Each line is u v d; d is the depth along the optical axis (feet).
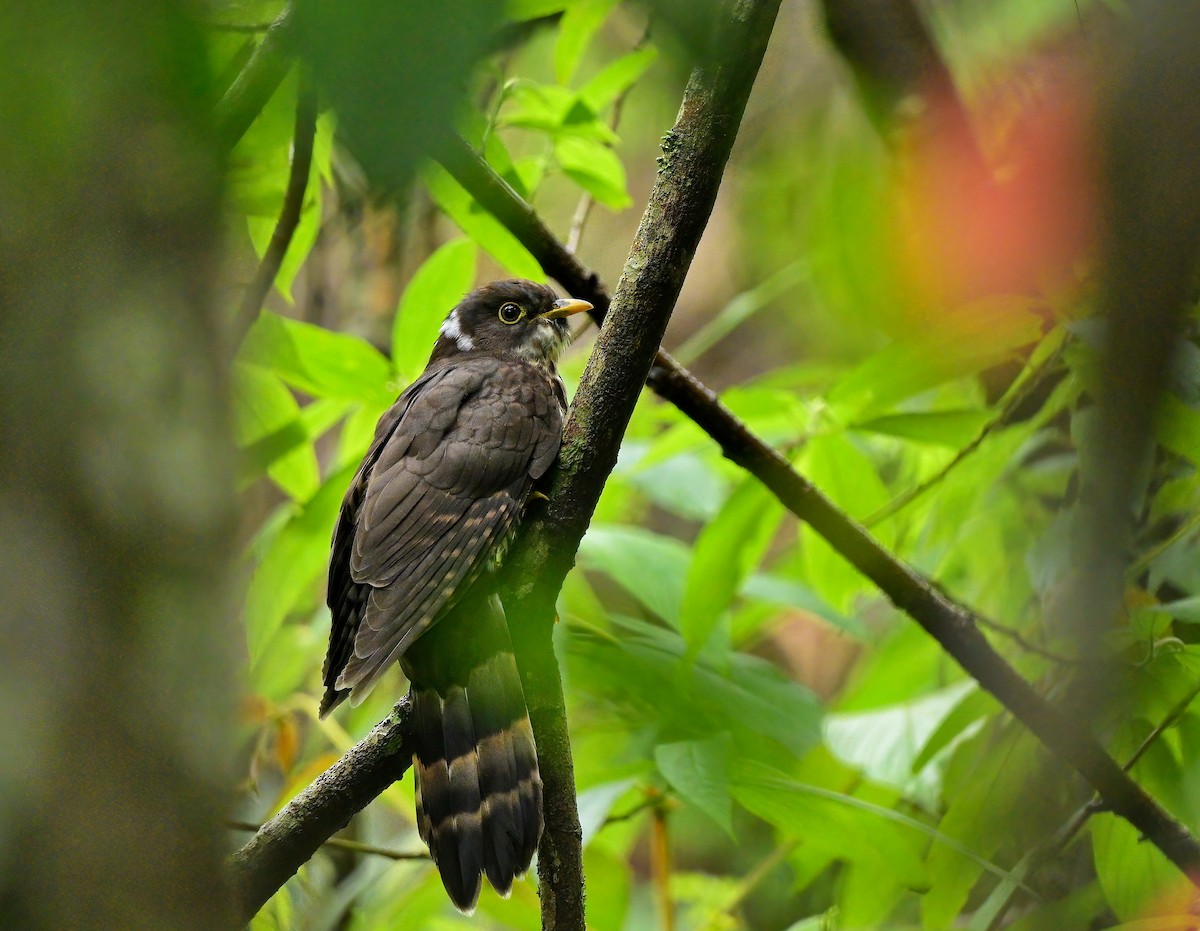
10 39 8.74
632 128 43.14
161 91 9.41
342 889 30.96
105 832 9.91
